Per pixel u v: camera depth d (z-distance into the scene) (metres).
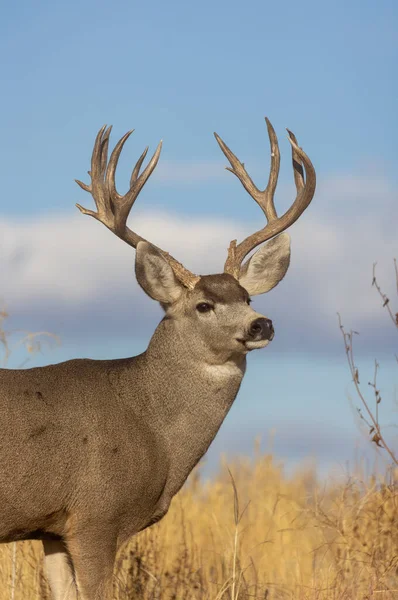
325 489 44.12
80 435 33.62
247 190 39.00
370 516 39.28
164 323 35.72
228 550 40.72
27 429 33.16
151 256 35.66
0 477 32.78
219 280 35.81
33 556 38.84
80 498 33.50
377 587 36.38
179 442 35.16
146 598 37.53
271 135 38.84
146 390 35.00
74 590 34.31
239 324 34.88
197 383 35.34
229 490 50.66
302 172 38.94
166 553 41.41
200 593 38.50
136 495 34.12
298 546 43.50
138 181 36.56
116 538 34.03
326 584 37.69
